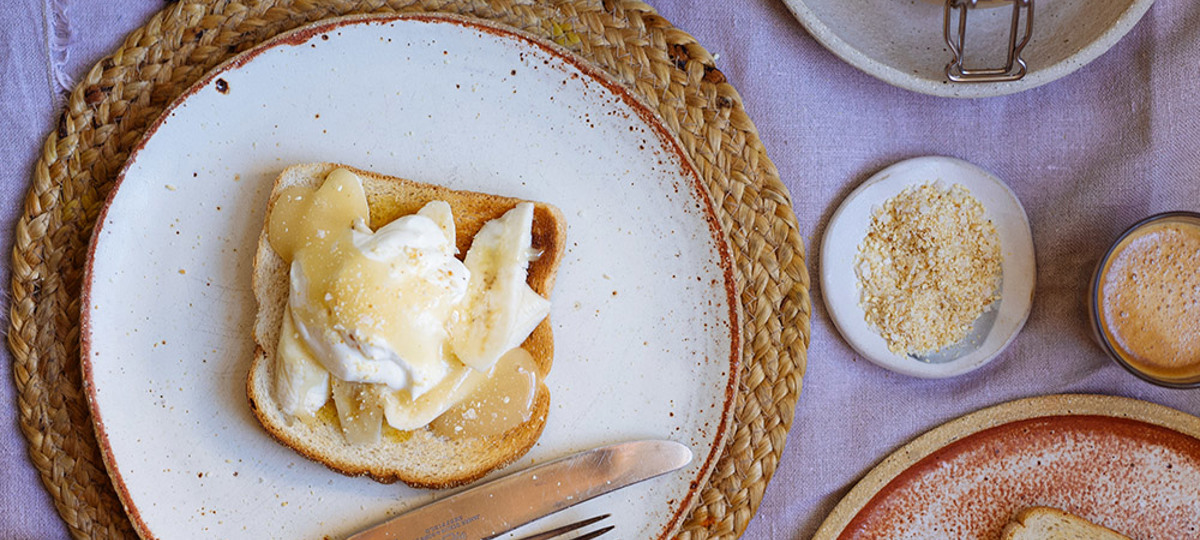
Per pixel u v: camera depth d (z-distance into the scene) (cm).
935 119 65
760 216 62
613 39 62
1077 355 65
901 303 64
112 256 60
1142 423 65
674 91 62
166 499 61
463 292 59
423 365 58
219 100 60
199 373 61
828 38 62
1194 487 64
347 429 59
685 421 62
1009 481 65
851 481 65
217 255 61
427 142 62
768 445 63
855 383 65
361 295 57
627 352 62
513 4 61
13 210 61
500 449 61
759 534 65
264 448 61
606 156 62
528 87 61
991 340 64
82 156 61
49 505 62
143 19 61
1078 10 63
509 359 60
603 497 62
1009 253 64
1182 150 65
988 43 64
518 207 60
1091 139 65
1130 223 65
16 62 61
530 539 62
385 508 62
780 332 62
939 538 65
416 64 61
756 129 63
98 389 60
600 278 62
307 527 62
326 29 60
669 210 62
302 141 61
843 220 64
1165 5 65
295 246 59
